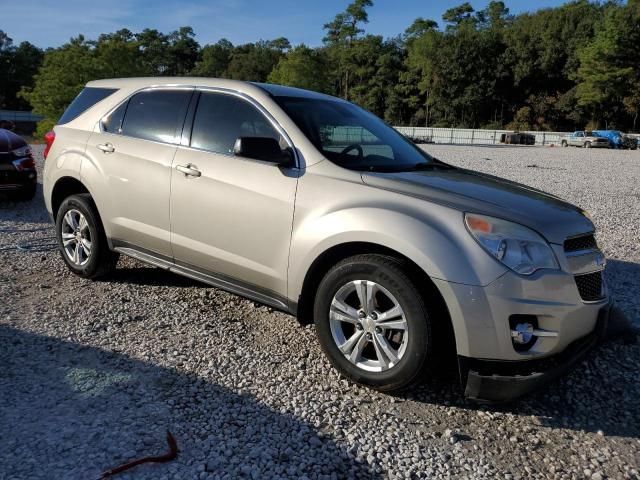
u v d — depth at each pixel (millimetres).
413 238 3258
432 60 87688
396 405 3447
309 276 3758
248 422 3166
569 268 3297
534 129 83688
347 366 3578
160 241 4605
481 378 3166
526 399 3596
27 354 3855
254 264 4020
